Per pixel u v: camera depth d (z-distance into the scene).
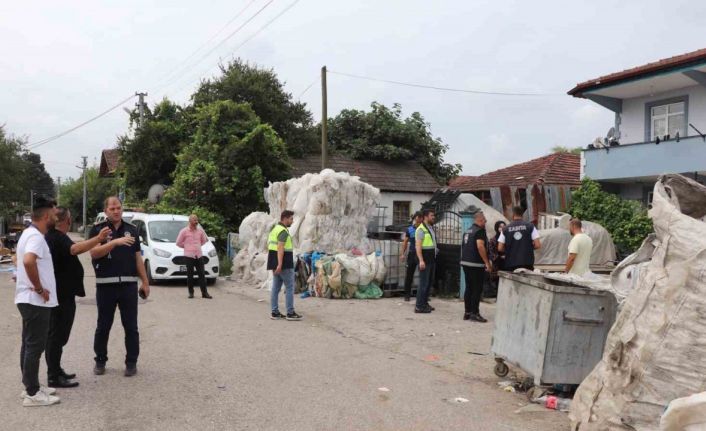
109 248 6.29
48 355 5.94
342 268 12.82
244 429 4.94
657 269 4.55
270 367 6.95
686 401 3.70
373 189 14.95
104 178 46.69
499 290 6.70
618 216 17.92
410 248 12.52
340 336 8.92
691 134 18.70
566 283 6.00
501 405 5.73
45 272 5.47
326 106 22.86
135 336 6.51
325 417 5.28
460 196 17.05
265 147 22.77
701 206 5.37
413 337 8.89
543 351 5.62
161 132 24.94
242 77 26.30
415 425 5.12
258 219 16.78
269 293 13.91
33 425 4.93
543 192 18.27
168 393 5.88
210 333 8.90
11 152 32.81
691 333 4.24
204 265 14.00
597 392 4.77
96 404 5.50
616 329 4.77
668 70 17.39
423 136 30.55
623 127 20.89
